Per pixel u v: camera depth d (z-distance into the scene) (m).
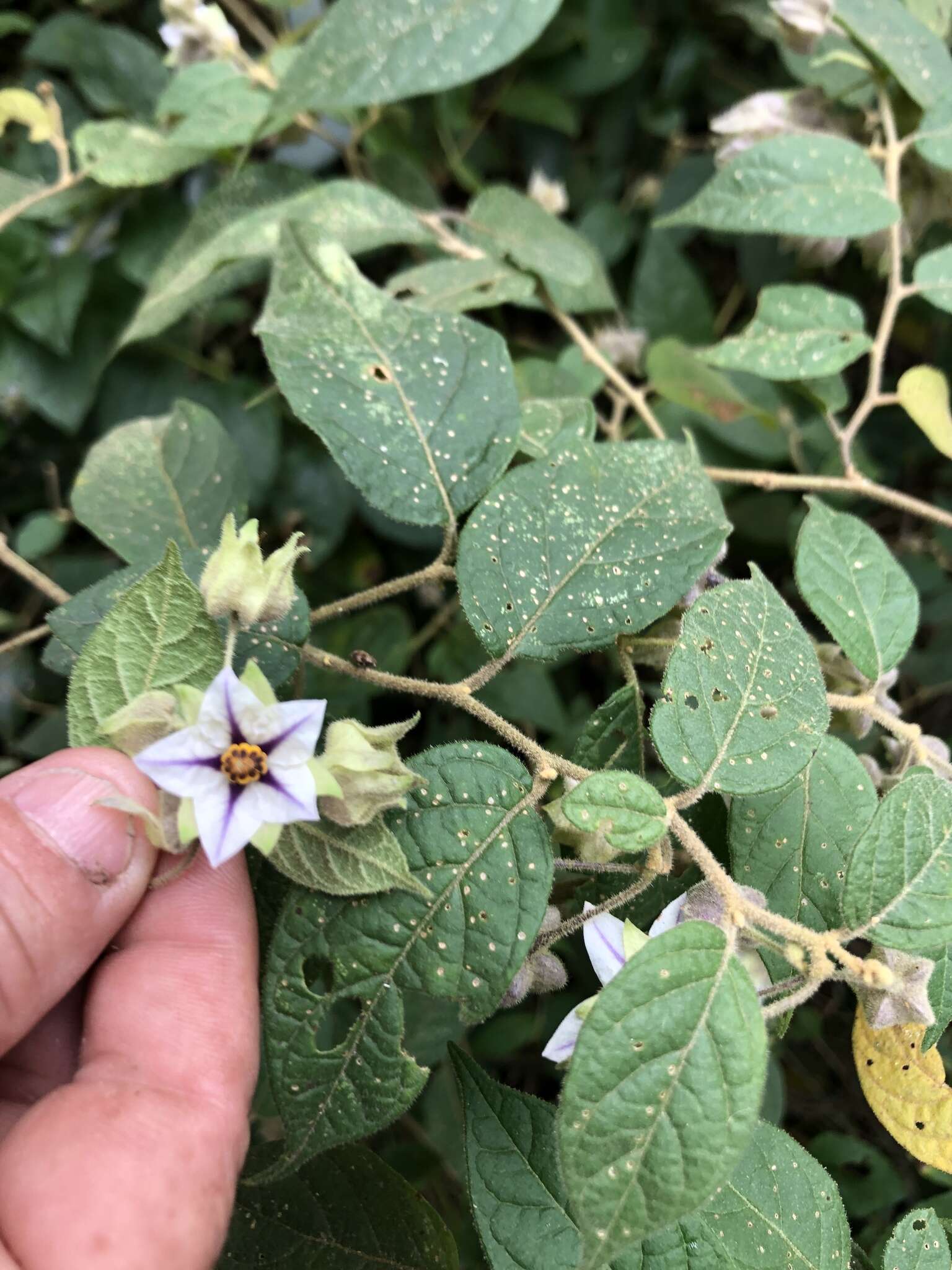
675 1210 0.09
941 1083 0.13
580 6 0.24
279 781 0.10
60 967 0.11
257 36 0.23
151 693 0.11
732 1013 0.10
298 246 0.14
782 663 0.12
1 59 0.25
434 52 0.16
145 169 0.20
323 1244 0.14
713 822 0.14
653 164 0.26
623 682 0.22
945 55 0.18
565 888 0.15
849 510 0.24
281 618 0.12
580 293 0.21
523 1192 0.12
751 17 0.23
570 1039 0.11
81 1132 0.10
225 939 0.12
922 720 0.24
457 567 0.12
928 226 0.20
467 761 0.11
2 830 0.11
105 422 0.23
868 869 0.11
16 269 0.22
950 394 0.23
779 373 0.17
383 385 0.13
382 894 0.11
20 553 0.22
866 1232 0.19
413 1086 0.11
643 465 0.13
